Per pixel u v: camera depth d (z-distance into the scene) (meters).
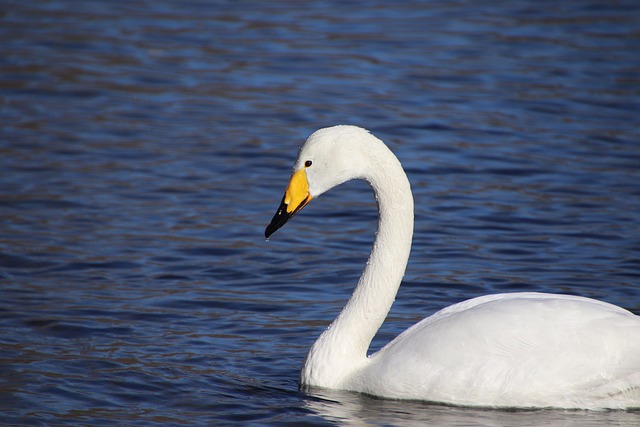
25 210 16.33
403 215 10.48
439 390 9.70
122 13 30.77
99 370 10.61
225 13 30.86
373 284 10.52
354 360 10.39
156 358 11.02
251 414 9.59
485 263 14.20
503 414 9.45
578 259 14.28
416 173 18.44
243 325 12.09
